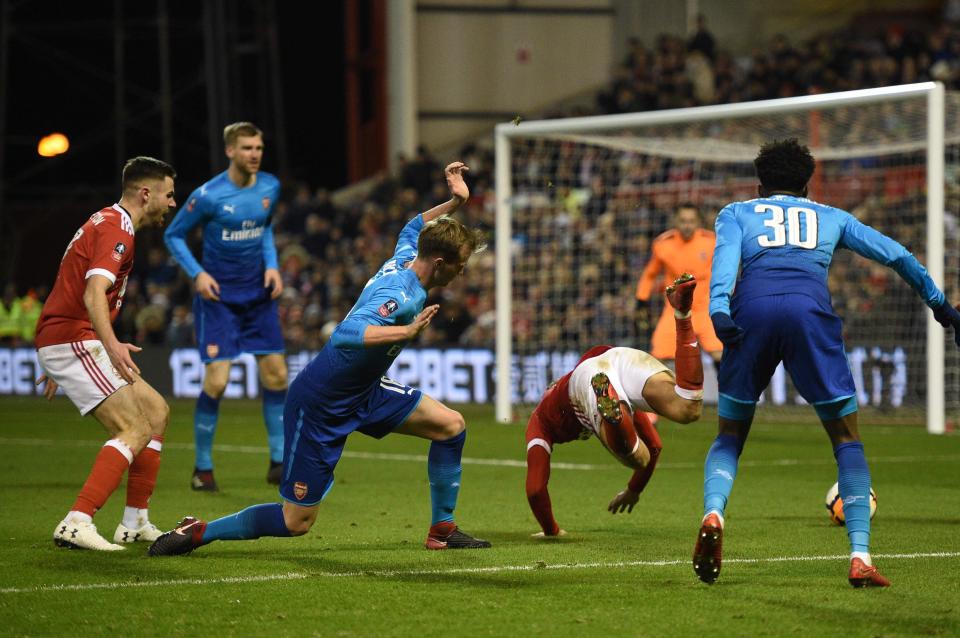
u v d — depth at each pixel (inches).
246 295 1077.1
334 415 647.1
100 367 727.1
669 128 2481.5
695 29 2960.1
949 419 1696.6
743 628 519.8
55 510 901.2
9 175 3587.6
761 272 613.3
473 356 2113.7
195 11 3631.9
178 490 1044.5
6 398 2544.3
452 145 3125.0
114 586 609.6
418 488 1055.0
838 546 737.0
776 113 1546.5
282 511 662.5
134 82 3715.6
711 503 588.7
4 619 540.1
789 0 3093.0
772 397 1871.3
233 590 600.1
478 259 2394.2
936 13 3019.2
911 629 515.8
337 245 2659.9
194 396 2361.0
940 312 621.6
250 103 3287.4
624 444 732.7
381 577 634.2
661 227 2196.1
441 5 3107.8
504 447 1424.7
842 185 2151.8
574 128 1656.0
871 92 1493.6
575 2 3129.9
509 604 568.1
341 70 3427.7
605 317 2052.2
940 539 761.6
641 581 623.2
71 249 725.9
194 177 3612.2
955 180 2020.2
